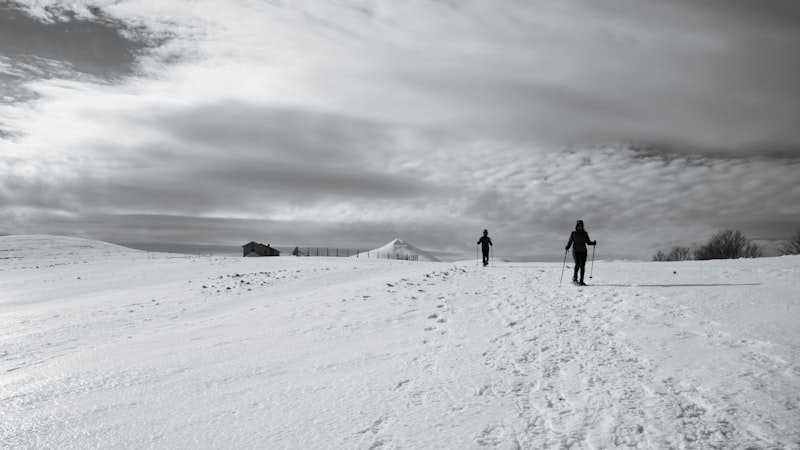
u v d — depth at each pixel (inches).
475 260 1428.4
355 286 805.2
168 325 590.6
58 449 216.8
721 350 297.9
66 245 3014.3
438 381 282.0
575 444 193.3
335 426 223.3
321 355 366.6
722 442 189.0
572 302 497.7
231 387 296.5
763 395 228.8
